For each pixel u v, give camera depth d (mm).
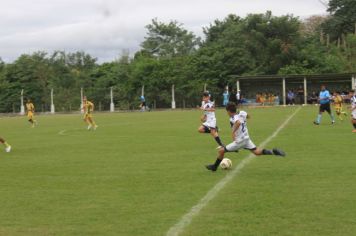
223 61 81312
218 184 12219
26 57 91125
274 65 80875
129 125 36312
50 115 65750
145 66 83000
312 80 74312
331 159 15914
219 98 79812
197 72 81562
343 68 83312
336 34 105750
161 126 34062
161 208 9969
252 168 14516
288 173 13531
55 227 8852
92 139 25641
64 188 12320
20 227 8883
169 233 8320
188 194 11195
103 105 83938
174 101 77625
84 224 8992
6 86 84625
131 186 12336
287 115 41969
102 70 92375
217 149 19672
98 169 15258
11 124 43875
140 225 8828
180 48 107062
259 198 10602
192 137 25094
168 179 13156
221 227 8570
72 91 86312
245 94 77250
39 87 86312
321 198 10453
